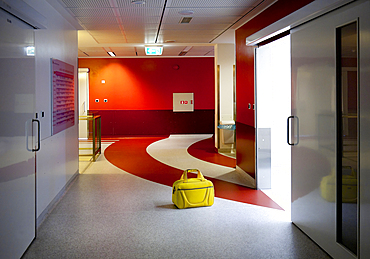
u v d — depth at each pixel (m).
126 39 8.66
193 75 13.74
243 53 6.56
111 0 4.78
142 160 8.52
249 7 5.21
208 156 9.09
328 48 3.21
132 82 13.66
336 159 3.12
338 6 2.99
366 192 2.66
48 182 4.64
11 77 3.01
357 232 2.79
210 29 7.19
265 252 3.37
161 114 13.80
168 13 5.64
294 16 3.81
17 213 3.16
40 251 3.40
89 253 3.36
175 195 4.80
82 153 9.46
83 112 13.20
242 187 5.95
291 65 4.12
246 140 6.46
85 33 7.63
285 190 5.77
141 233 3.88
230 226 4.09
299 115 3.91
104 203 5.03
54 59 4.89
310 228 3.69
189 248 3.47
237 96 7.10
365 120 2.65
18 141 3.18
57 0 4.64
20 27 3.27
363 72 2.67
